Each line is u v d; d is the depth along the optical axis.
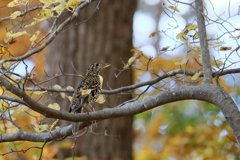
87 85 9.31
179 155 16.08
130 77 14.85
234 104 7.16
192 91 7.43
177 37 8.01
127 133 14.41
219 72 8.27
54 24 7.75
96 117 7.32
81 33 14.37
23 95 6.56
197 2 8.52
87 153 13.47
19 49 16.47
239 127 7.00
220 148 14.44
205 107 17.19
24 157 12.21
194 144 15.55
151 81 9.42
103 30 14.46
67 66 14.26
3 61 7.33
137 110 7.54
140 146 20.73
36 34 7.85
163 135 19.19
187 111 18.25
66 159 12.41
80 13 14.41
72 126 7.97
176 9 8.02
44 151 12.19
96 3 14.52
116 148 13.92
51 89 9.13
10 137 8.30
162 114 19.38
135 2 15.48
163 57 20.62
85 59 14.23
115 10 14.69
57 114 6.96
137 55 8.76
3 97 7.25
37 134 8.21
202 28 8.34
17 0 7.82
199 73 8.03
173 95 7.49
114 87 14.16
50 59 14.71
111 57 14.37
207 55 8.05
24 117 12.75
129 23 15.09
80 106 8.70
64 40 14.43
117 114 7.46
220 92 7.27
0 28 16.70
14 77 8.95
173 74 9.25
